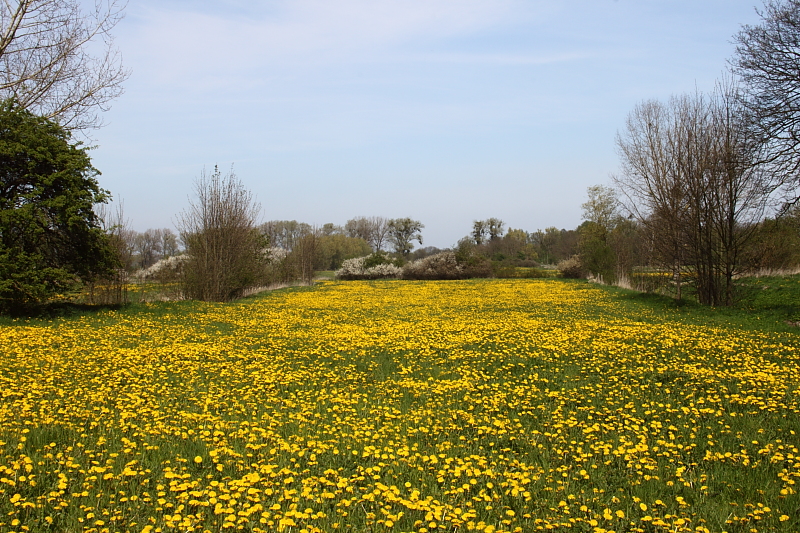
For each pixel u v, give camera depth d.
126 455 6.63
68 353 12.95
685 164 25.09
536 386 11.18
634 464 6.72
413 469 6.53
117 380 10.50
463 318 23.48
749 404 9.30
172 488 5.37
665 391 10.45
